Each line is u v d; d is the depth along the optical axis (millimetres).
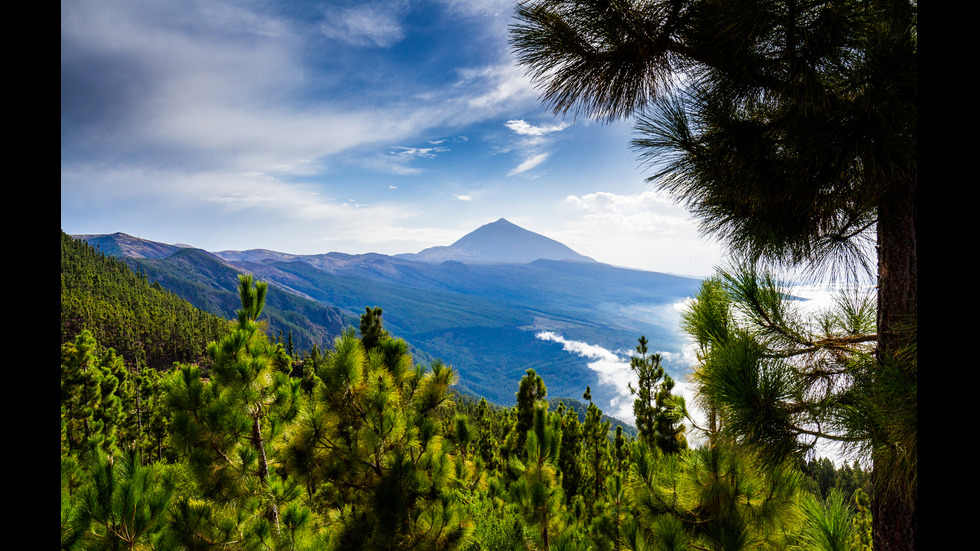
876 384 1770
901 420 1579
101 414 19125
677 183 2371
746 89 1922
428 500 3385
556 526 3979
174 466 3254
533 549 3988
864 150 1557
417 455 3535
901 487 1776
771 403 1817
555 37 2244
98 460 2500
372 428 3324
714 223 2646
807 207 2047
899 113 1479
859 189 1826
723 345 2299
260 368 3623
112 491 2451
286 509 3398
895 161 1551
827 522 2125
